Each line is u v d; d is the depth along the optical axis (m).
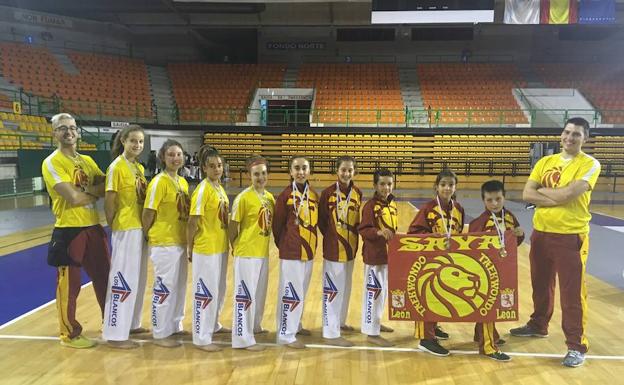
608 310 3.90
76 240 2.98
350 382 2.60
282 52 20.94
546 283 3.21
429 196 13.16
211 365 2.81
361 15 18.75
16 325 3.42
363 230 3.09
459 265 2.98
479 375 2.71
